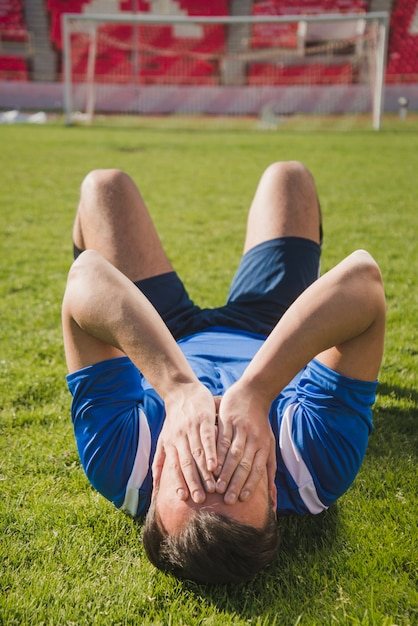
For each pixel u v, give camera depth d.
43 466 2.53
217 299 4.43
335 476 1.88
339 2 27.64
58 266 5.33
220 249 5.86
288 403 1.90
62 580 1.91
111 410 1.87
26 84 25.14
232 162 12.13
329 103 24.69
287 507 1.91
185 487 1.55
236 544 1.51
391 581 1.87
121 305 1.79
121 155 12.97
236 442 1.61
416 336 3.79
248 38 27.33
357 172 10.70
